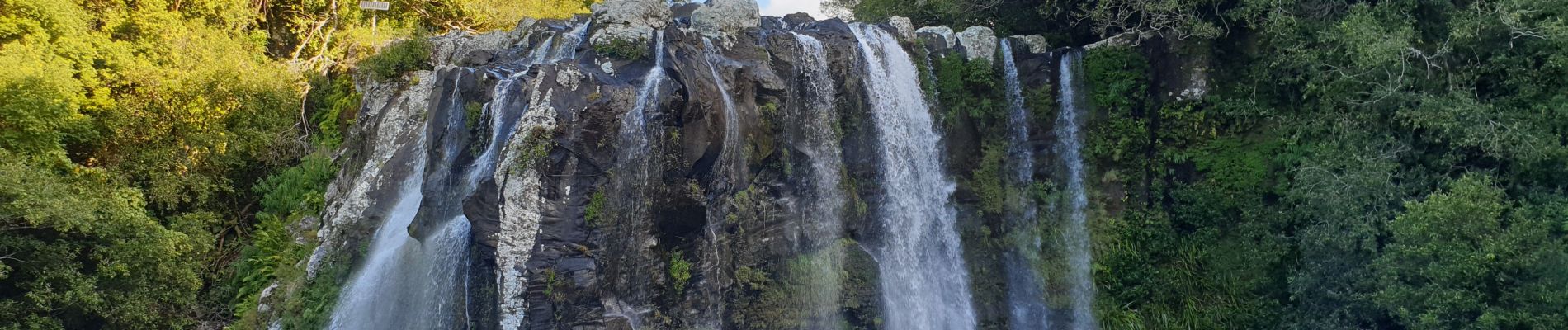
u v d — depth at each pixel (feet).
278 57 88.22
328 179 70.28
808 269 60.59
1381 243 58.18
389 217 62.49
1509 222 53.21
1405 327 56.18
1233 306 64.54
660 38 56.18
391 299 56.65
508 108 51.75
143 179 67.21
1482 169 57.77
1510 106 58.08
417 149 65.26
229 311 64.85
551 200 48.47
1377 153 59.88
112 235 55.88
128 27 71.56
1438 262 51.78
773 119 58.54
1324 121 62.59
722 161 55.31
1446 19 61.16
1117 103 69.10
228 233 71.77
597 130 49.47
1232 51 67.97
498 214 47.73
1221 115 67.31
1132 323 65.77
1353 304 57.41
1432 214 51.52
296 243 65.72
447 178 54.44
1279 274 64.03
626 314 50.60
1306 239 60.34
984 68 69.72
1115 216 68.90
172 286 60.64
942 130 68.95
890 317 63.36
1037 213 70.08
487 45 72.90
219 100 70.44
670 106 51.78
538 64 53.31
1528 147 53.88
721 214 56.03
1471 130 55.52
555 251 48.26
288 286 62.18
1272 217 64.23
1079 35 81.87
